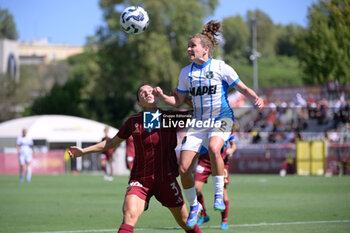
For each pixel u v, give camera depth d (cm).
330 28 7069
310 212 2616
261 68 17138
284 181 5125
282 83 15862
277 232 1941
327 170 6181
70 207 2925
